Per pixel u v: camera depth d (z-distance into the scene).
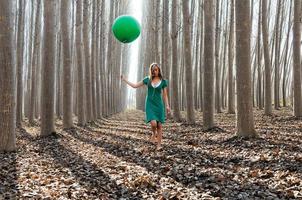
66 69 15.91
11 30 9.28
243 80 10.10
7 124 9.55
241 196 4.99
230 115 22.84
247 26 9.91
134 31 7.53
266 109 19.34
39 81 29.91
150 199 5.08
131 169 7.13
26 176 6.57
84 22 20.92
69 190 5.52
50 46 13.13
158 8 24.58
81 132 15.59
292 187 5.22
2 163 7.96
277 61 25.78
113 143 11.59
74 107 31.73
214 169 6.84
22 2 19.30
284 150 8.29
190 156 8.31
